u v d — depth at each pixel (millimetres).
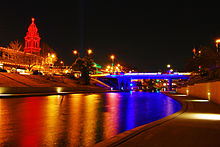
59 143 9000
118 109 22797
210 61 58031
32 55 105750
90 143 9039
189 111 16969
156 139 7957
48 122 13930
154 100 38594
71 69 117812
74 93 57719
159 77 132125
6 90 42344
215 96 25719
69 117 16203
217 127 10227
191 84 49156
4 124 13156
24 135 10359
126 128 12312
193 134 8758
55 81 84875
